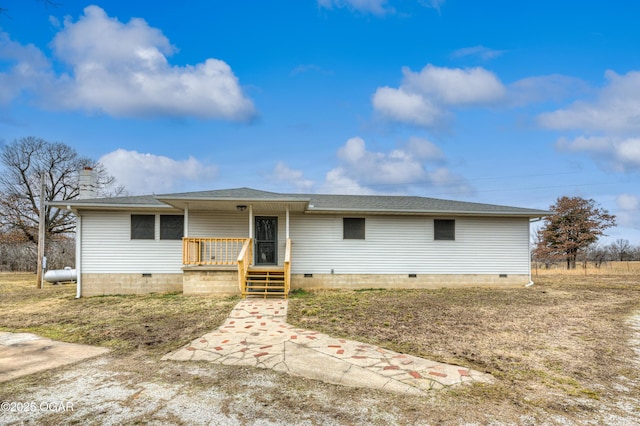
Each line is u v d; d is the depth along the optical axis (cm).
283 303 921
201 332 627
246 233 1239
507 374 423
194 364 459
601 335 605
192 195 1042
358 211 1241
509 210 1314
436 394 365
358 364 455
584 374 425
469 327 664
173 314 789
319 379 406
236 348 526
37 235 2534
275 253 1255
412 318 744
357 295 1088
